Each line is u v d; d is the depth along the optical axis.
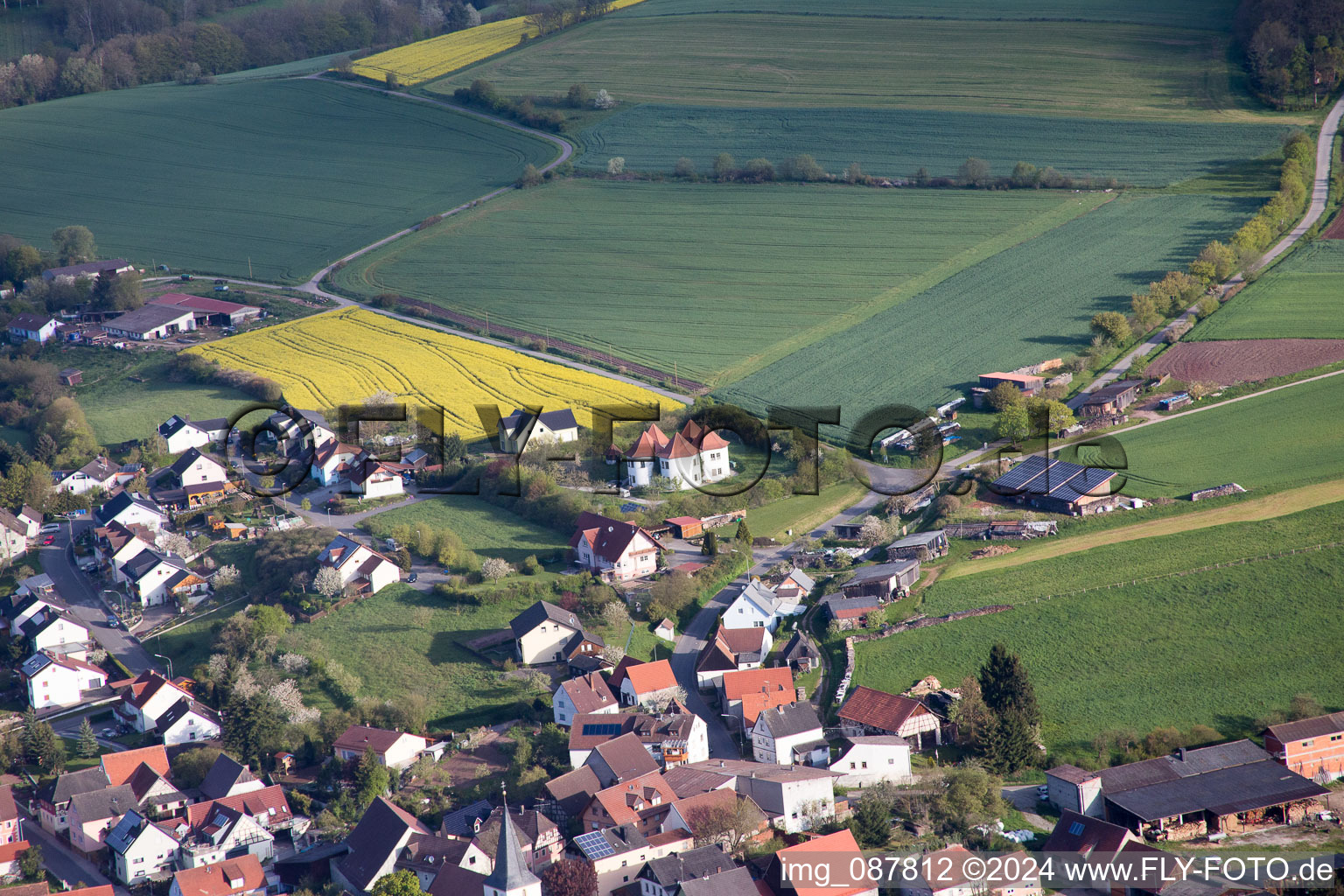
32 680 131.12
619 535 146.62
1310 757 107.00
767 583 144.12
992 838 97.69
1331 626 122.81
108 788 111.31
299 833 107.44
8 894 96.25
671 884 91.88
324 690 127.31
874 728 113.12
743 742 116.56
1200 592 130.88
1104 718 114.50
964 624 131.00
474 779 112.06
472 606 140.00
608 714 116.31
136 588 151.00
